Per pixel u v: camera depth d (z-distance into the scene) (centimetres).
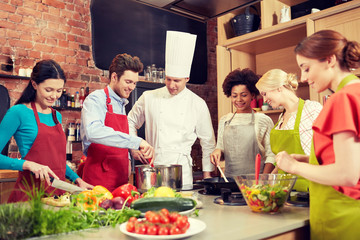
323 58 106
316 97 282
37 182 172
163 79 428
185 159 236
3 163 164
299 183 170
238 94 246
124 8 436
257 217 115
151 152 179
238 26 339
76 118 398
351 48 104
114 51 428
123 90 198
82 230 97
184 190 181
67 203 130
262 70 372
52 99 179
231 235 91
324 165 101
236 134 241
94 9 416
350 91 98
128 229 90
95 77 417
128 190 131
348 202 103
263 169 242
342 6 268
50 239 89
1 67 354
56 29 394
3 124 176
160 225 88
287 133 180
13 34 366
